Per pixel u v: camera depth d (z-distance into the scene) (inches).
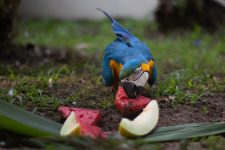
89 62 367.6
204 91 272.4
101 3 693.3
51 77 294.5
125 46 247.1
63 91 273.1
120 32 257.0
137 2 687.1
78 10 692.1
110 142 176.4
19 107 221.8
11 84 281.4
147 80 243.9
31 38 466.9
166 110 240.8
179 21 536.7
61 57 373.7
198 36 472.7
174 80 288.4
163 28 546.3
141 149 177.3
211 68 354.3
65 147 177.2
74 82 294.4
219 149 180.4
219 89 278.8
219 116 235.0
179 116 232.7
